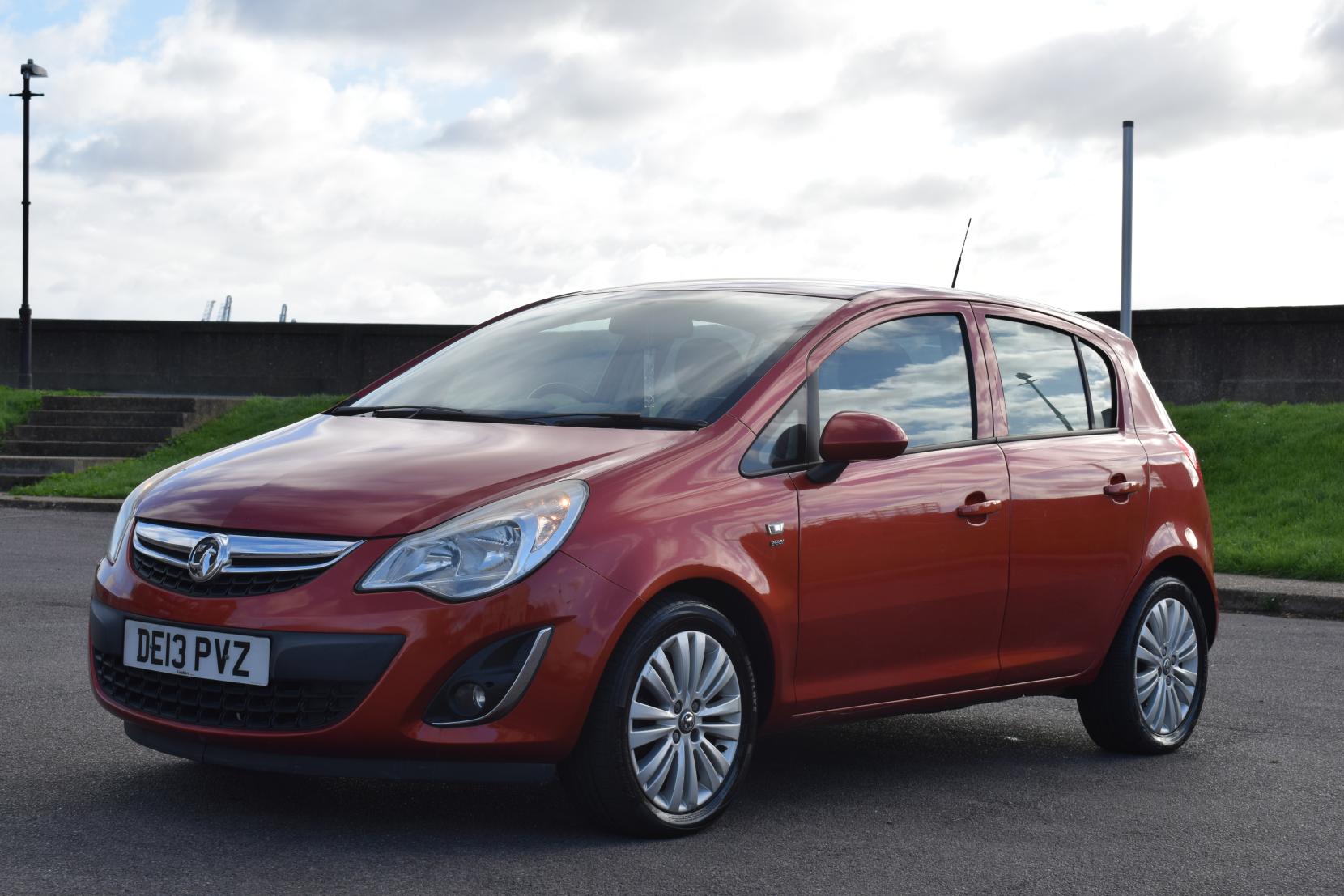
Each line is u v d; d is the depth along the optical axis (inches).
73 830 166.7
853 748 232.8
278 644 157.9
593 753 164.7
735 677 176.9
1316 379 721.0
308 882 149.8
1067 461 224.5
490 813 179.6
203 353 981.8
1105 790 208.7
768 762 220.1
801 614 183.8
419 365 225.6
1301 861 173.8
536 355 212.8
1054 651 221.0
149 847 160.9
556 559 162.2
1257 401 727.7
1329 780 218.4
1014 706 277.9
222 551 164.2
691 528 172.9
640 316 213.9
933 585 199.9
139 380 989.2
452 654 157.2
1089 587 225.0
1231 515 552.4
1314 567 462.3
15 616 332.8
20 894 143.6
